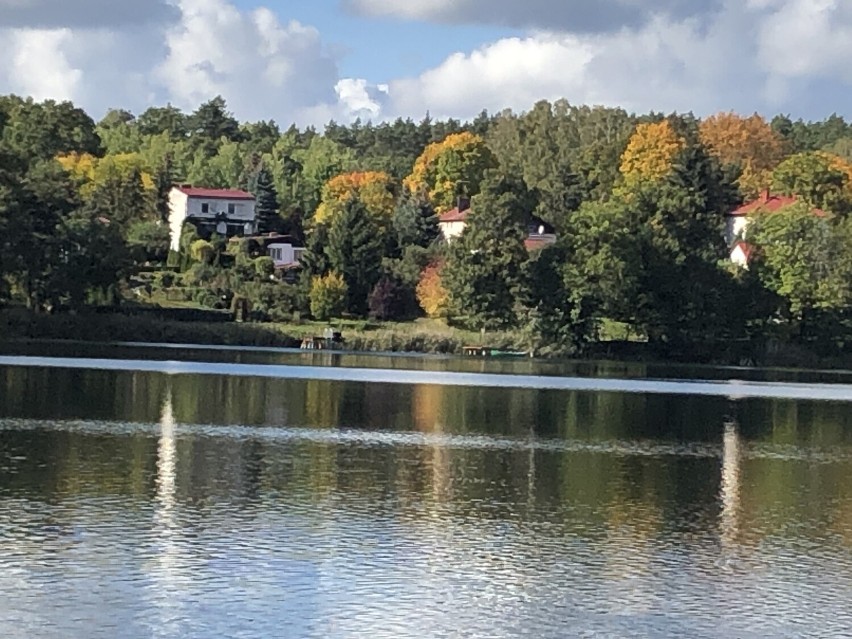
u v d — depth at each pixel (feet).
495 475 175.52
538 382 345.92
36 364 328.49
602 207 490.90
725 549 134.82
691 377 400.26
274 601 108.88
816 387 371.97
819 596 117.08
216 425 214.90
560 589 116.37
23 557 118.83
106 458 173.78
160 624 101.86
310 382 312.29
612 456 199.52
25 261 451.53
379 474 171.53
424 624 104.88
